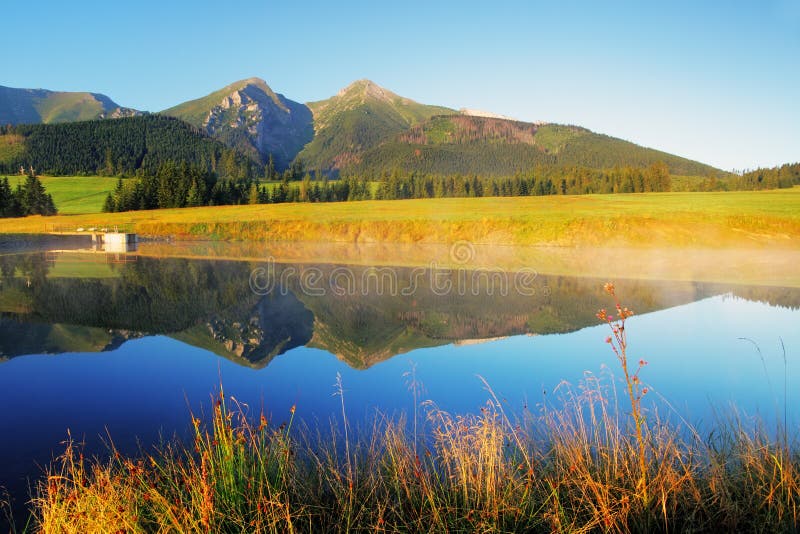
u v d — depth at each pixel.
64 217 58.41
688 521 3.66
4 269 22.67
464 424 5.73
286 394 7.34
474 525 3.69
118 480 4.10
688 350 9.73
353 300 15.31
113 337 10.86
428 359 9.20
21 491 4.70
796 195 56.16
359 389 7.53
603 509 3.54
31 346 10.08
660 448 4.48
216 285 18.31
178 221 48.94
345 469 4.57
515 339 10.79
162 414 6.63
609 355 9.43
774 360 8.82
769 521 3.53
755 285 18.02
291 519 3.71
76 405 6.95
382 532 3.68
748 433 5.07
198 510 3.54
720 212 38.66
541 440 5.05
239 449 4.11
